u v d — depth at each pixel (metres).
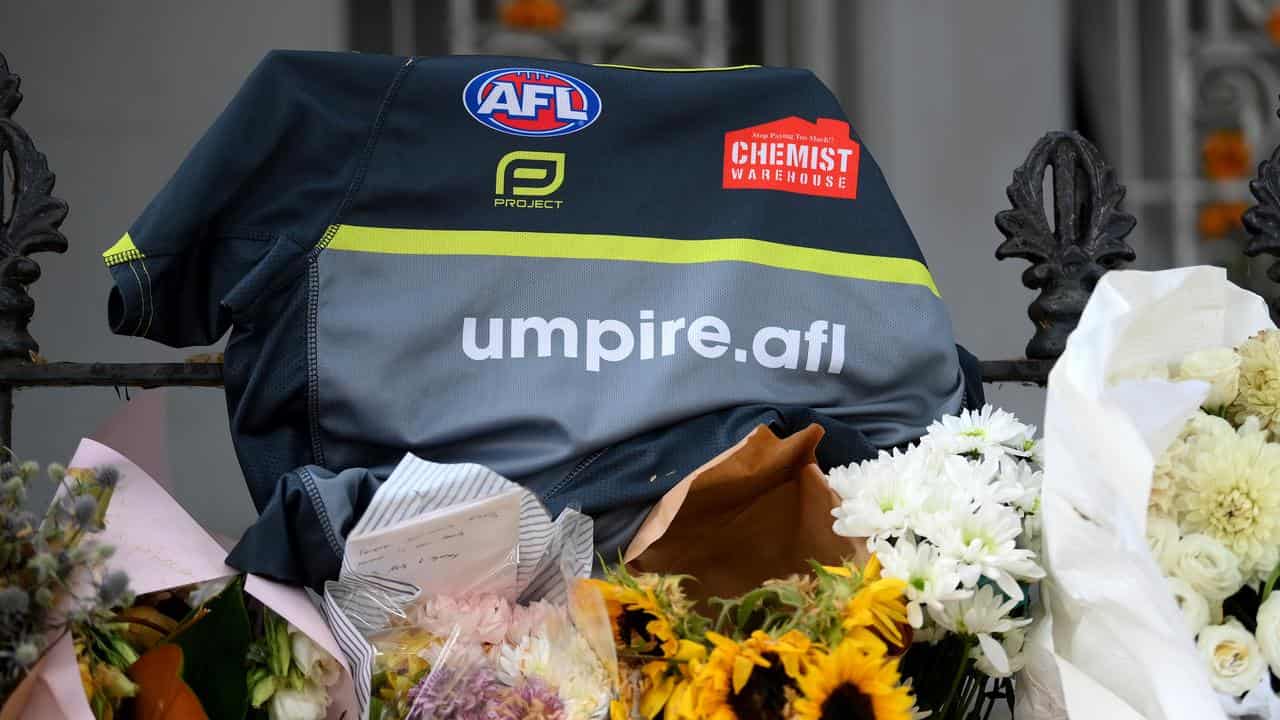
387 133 2.09
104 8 3.59
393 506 1.82
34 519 1.71
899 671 1.91
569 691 1.76
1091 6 4.38
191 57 3.63
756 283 2.11
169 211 1.98
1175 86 4.41
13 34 3.55
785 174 2.17
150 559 1.84
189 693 1.74
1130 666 1.79
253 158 2.03
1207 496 1.80
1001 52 4.01
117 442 2.04
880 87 4.03
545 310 2.09
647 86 2.17
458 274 2.07
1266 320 1.99
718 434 2.04
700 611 2.02
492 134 2.12
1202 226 4.45
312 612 1.84
